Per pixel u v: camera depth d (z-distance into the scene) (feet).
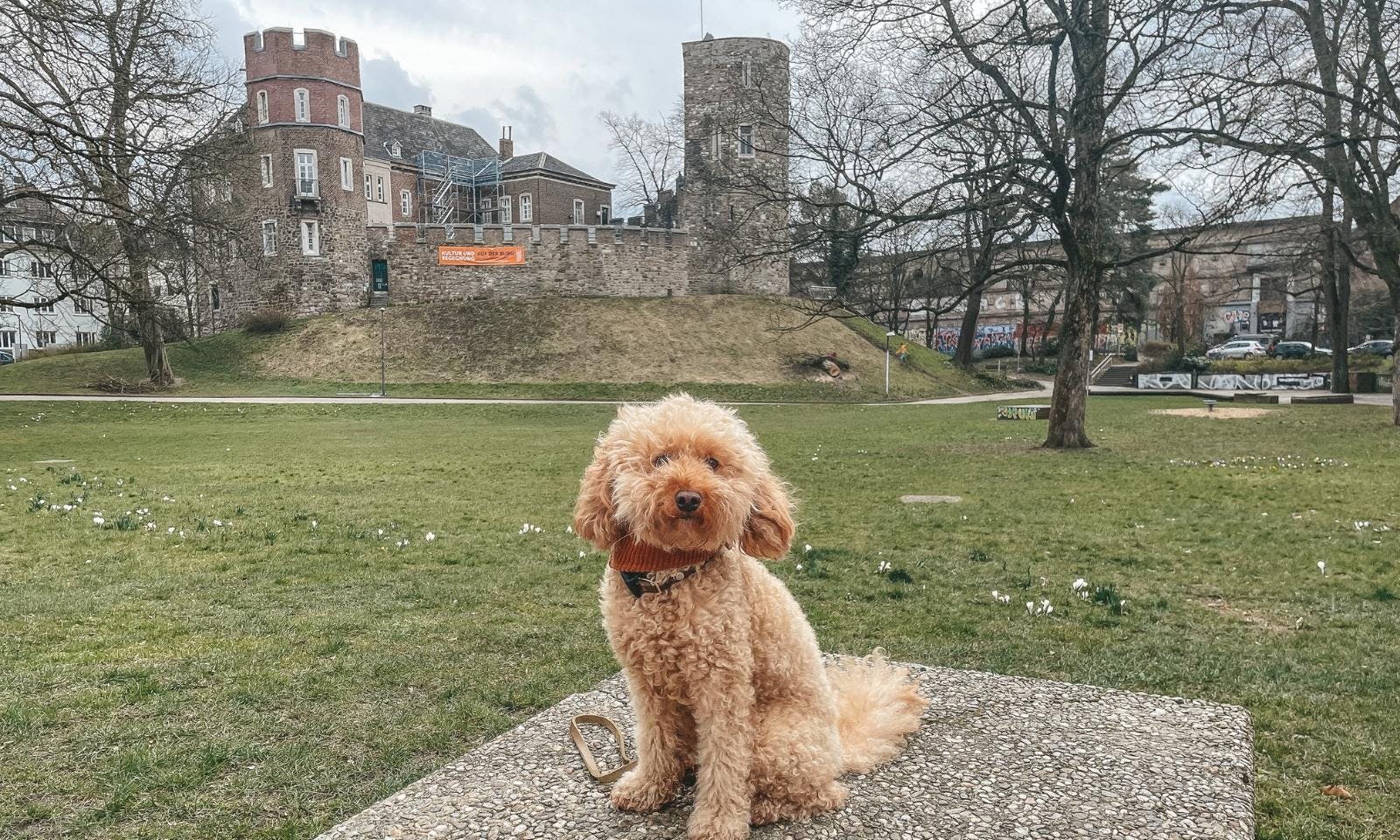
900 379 160.15
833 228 58.49
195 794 11.91
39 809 11.34
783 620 9.58
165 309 86.22
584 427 94.68
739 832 8.60
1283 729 14.07
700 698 8.82
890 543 30.89
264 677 16.48
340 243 175.42
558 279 183.42
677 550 8.70
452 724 14.46
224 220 78.95
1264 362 164.86
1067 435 63.87
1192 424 83.71
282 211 171.83
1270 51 47.14
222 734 13.84
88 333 217.15
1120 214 162.30
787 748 9.06
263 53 170.50
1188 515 35.76
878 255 71.26
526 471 54.95
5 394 118.83
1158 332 251.60
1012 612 21.65
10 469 53.83
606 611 9.31
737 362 158.71
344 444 74.23
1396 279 71.10
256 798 11.83
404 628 19.99
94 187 64.49
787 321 173.58
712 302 180.14
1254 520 34.45
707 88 181.37
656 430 8.94
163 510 37.73
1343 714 14.64
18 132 61.77
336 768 12.76
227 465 57.62
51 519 34.68
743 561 9.63
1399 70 55.21
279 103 170.71
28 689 15.62
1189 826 8.89
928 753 10.69
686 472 8.34
